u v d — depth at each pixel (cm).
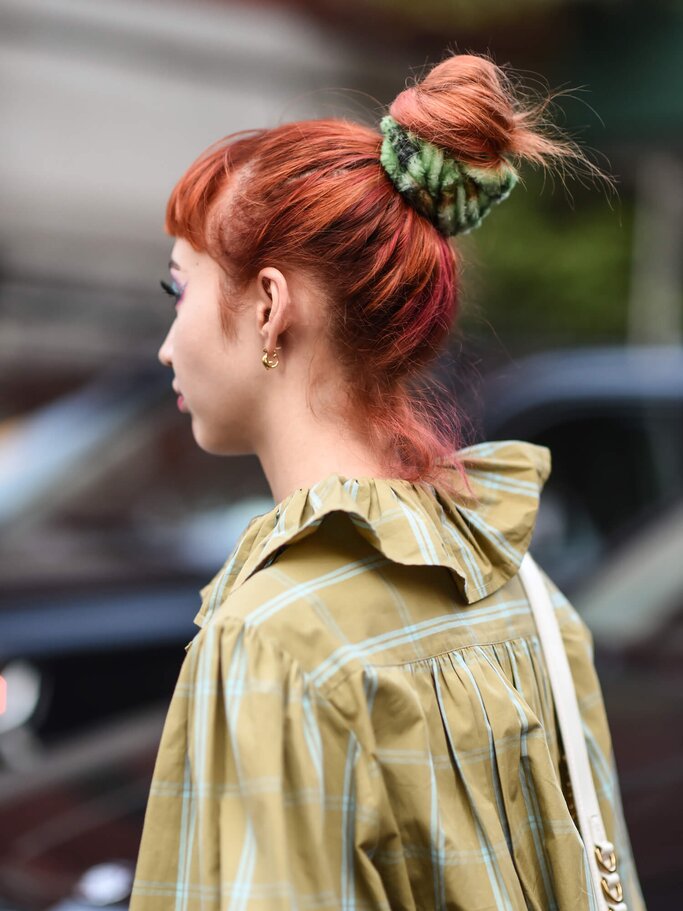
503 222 875
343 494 123
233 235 134
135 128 857
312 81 886
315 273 132
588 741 154
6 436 407
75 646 321
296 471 134
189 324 138
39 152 827
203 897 111
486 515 142
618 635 292
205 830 112
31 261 823
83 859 236
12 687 309
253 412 138
